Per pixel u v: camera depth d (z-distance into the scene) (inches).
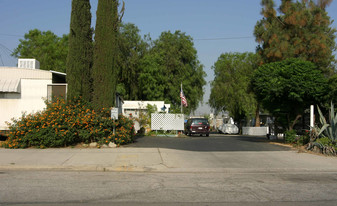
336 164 458.0
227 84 1688.0
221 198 275.0
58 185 315.3
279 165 446.0
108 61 623.8
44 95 688.4
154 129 1008.2
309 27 994.1
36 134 545.0
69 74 608.1
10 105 682.8
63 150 532.1
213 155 520.4
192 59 1806.1
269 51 1005.2
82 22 617.6
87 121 568.1
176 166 429.4
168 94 1769.2
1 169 403.9
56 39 1903.3
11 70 687.7
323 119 593.9
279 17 1024.2
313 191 304.5
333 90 663.1
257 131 1433.3
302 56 967.0
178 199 269.4
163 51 1756.9
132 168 410.6
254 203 260.5
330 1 976.9
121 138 601.9
